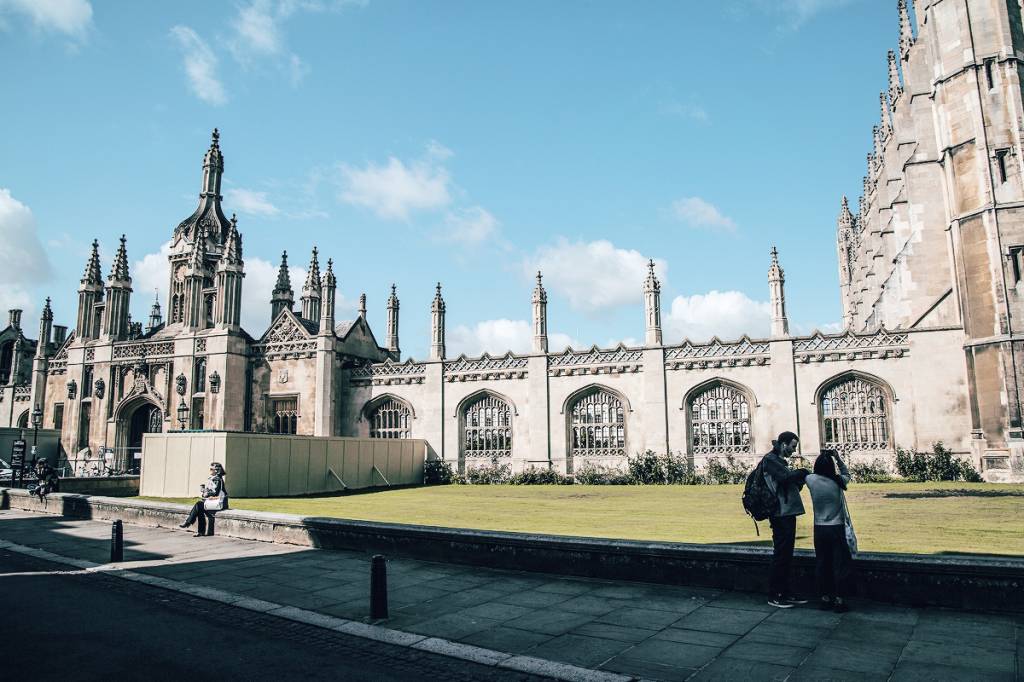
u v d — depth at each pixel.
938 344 32.44
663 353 36.78
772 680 6.88
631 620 9.27
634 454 36.66
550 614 9.67
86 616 9.95
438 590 11.26
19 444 34.03
